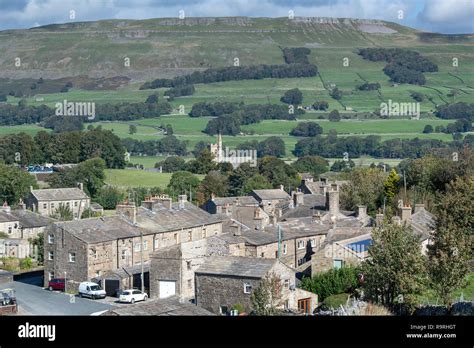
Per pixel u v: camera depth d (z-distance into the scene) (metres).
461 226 123.25
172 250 116.62
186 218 151.38
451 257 89.12
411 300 87.00
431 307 84.56
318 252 116.94
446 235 91.12
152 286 117.69
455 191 133.50
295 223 152.38
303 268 122.06
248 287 98.25
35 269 150.00
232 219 161.62
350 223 151.50
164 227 144.00
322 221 155.75
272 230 143.00
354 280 104.81
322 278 106.19
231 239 130.12
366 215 162.38
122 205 141.88
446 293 88.31
